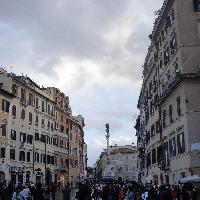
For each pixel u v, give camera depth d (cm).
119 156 15238
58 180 8231
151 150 5728
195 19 3772
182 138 3691
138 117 8144
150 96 5678
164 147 4584
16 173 6141
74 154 9756
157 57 4944
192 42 3712
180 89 3716
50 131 7862
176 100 3897
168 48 4294
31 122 6881
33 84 7275
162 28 4594
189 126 3491
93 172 17962
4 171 5731
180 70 3703
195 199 2591
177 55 3828
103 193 2761
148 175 6041
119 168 15112
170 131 4222
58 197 4381
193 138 3459
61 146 8631
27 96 6775
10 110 6078
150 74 5628
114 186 2898
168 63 4278
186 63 3662
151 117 5659
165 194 1933
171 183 4209
